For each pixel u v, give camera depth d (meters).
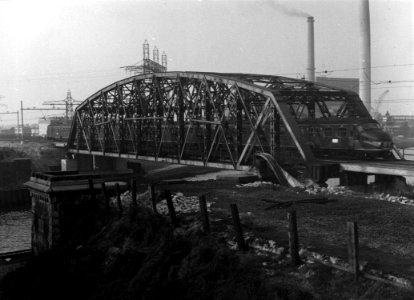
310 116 45.34
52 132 110.06
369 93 95.56
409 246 14.33
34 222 31.42
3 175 79.44
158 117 50.19
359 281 11.86
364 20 94.44
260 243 15.65
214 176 71.06
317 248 14.28
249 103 40.53
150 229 20.61
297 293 12.12
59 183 28.56
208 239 17.14
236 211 15.85
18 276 25.11
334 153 41.44
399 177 33.97
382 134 38.28
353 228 12.02
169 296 15.59
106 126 65.69
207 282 14.83
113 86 60.66
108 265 20.52
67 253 24.23
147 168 87.25
